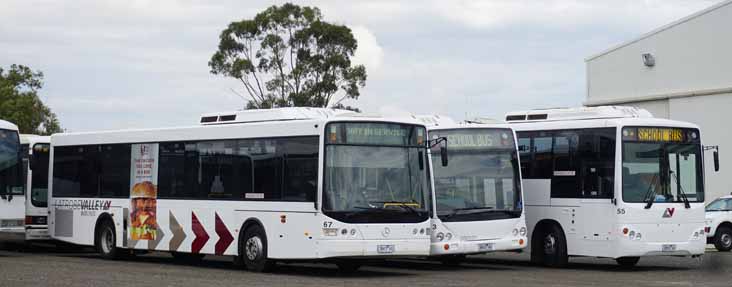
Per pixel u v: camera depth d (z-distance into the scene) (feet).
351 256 67.05
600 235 76.89
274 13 177.06
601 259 94.22
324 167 67.21
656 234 76.79
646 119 77.71
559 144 80.59
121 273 69.56
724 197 112.98
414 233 69.46
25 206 92.12
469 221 76.54
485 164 78.18
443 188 76.64
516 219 78.33
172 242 79.71
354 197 67.72
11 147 90.79
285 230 69.46
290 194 69.36
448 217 76.02
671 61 151.64
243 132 74.13
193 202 77.82
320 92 178.29
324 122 67.72
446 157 72.28
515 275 71.31
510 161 79.20
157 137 82.17
